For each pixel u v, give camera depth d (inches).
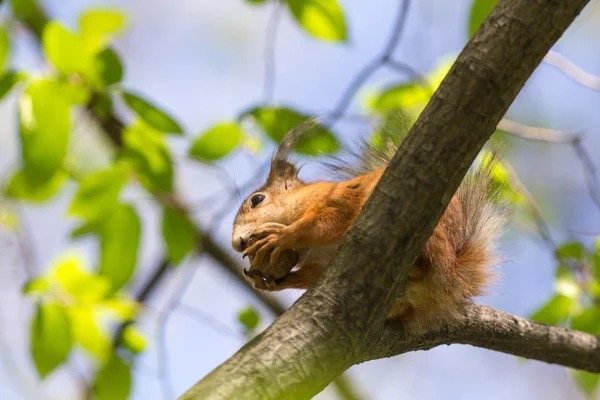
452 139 179.0
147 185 188.5
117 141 193.3
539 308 188.2
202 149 188.4
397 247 178.9
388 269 178.9
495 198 187.5
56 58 185.5
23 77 185.3
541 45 179.2
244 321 192.2
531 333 186.1
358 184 184.7
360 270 178.7
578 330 187.9
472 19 187.9
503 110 179.2
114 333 191.9
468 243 185.3
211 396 176.7
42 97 184.4
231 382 177.0
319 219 183.6
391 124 189.0
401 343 183.6
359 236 179.0
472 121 179.0
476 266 185.2
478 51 179.2
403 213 178.9
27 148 184.1
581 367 187.2
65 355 188.4
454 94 179.0
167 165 188.1
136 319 191.8
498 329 185.5
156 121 187.0
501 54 179.0
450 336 184.7
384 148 187.9
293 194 186.7
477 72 179.0
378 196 179.2
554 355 186.5
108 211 188.7
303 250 185.0
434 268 183.0
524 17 179.0
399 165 179.2
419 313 183.6
